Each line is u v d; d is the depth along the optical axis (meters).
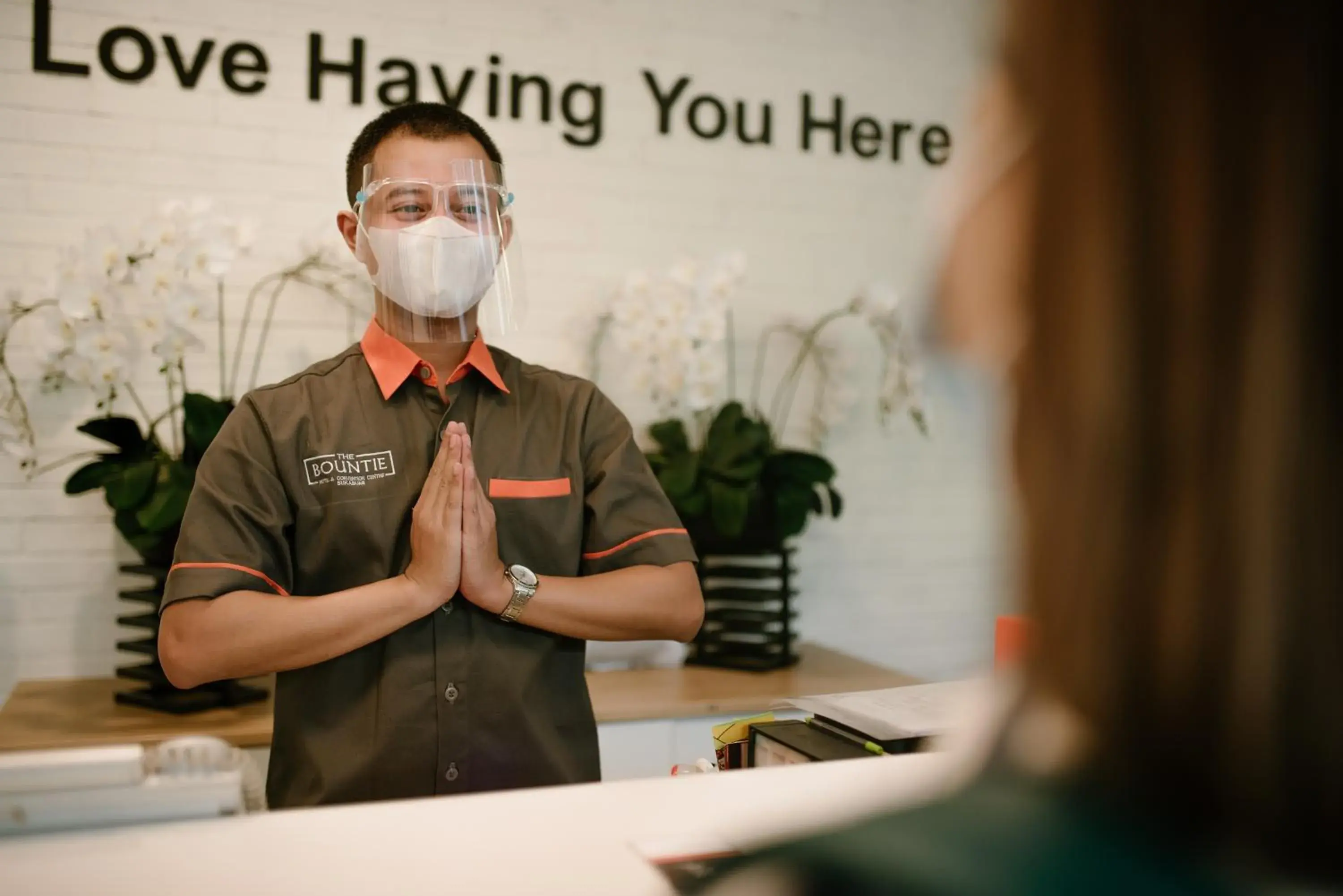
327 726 1.47
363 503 1.52
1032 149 0.25
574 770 1.56
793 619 3.21
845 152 3.46
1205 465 0.23
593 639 1.55
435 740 1.47
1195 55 0.23
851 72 3.47
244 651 1.40
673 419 3.09
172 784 0.82
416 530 1.44
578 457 1.65
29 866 0.73
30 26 2.74
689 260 3.00
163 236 2.58
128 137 2.81
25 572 2.75
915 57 3.54
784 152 3.39
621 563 1.64
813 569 3.42
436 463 1.46
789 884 0.25
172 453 2.80
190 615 1.43
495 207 1.55
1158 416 0.23
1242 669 0.23
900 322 3.41
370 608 1.42
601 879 0.72
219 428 2.48
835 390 3.40
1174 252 0.23
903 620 3.51
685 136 3.29
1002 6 0.26
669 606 1.59
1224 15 0.23
